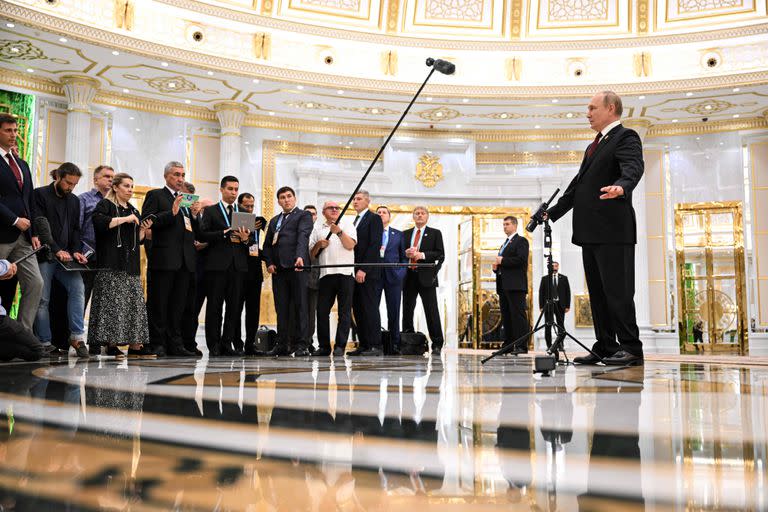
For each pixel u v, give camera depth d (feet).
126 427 3.30
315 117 42.73
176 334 18.58
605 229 12.20
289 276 19.74
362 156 43.98
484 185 43.93
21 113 35.40
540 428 3.50
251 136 42.29
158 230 17.98
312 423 3.59
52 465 2.23
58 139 36.37
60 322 19.69
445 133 44.37
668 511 1.70
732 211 42.57
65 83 35.96
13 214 13.69
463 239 44.96
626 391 6.13
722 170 42.93
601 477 2.18
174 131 40.32
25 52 32.86
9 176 13.98
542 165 44.68
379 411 4.24
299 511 1.66
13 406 4.34
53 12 30.89
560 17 39.50
